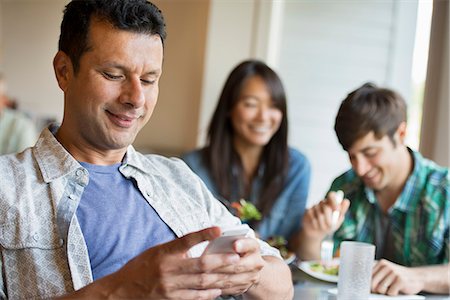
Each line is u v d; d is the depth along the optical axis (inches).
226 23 112.4
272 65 114.1
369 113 64.2
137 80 43.3
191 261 34.8
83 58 42.9
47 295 40.9
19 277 41.2
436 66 94.8
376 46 117.4
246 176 87.7
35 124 168.6
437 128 94.8
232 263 35.7
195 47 125.0
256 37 112.8
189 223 49.2
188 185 52.3
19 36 175.0
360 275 47.9
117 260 43.3
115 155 47.1
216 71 113.1
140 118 45.2
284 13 113.9
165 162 53.6
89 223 43.4
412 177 68.7
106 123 43.8
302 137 117.4
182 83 126.9
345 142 66.2
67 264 41.8
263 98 83.7
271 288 46.3
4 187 42.3
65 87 45.6
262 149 87.3
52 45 171.9
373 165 66.3
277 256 50.9
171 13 126.0
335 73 116.6
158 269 34.6
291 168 86.6
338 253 73.2
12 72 175.6
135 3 43.1
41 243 41.6
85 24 42.7
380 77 118.1
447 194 67.1
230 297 49.6
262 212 83.9
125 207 45.6
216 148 86.4
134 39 42.8
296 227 84.6
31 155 45.4
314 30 115.0
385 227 72.1
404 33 117.6
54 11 171.6
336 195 69.9
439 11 94.0
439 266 60.3
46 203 42.8
